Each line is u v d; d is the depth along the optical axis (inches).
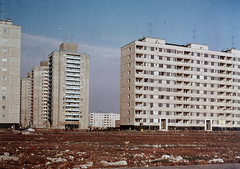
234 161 1050.7
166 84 5059.1
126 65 5098.4
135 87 4867.1
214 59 5492.1
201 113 5319.9
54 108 6815.9
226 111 5516.7
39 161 913.5
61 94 6899.6
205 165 899.4
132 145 1628.9
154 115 4931.1
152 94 4943.4
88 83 7244.1
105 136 2551.7
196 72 5329.7
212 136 3085.6
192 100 5270.7
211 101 5423.2
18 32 4485.7
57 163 880.3
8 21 4451.3
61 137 2215.8
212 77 5452.8
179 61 5305.1
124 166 866.8
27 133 2726.4
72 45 7249.0
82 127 7062.0
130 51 5012.3
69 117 6948.8
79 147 1408.7
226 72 5639.8
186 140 2246.6
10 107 4352.9
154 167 842.8
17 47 4463.6
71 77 7066.9
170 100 5068.9
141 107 4862.2
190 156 1159.6
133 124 4803.2
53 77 6884.8
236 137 2972.4
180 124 5137.8
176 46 5182.1
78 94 7101.4
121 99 5191.9
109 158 1017.5
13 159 933.8
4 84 4355.3
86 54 7268.7
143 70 4918.8
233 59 5659.5
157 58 5024.6
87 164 869.8
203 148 1568.7
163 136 2812.5
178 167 848.9
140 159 1026.7
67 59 7057.1
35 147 1331.2
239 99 5674.2
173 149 1441.9
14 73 4419.3
